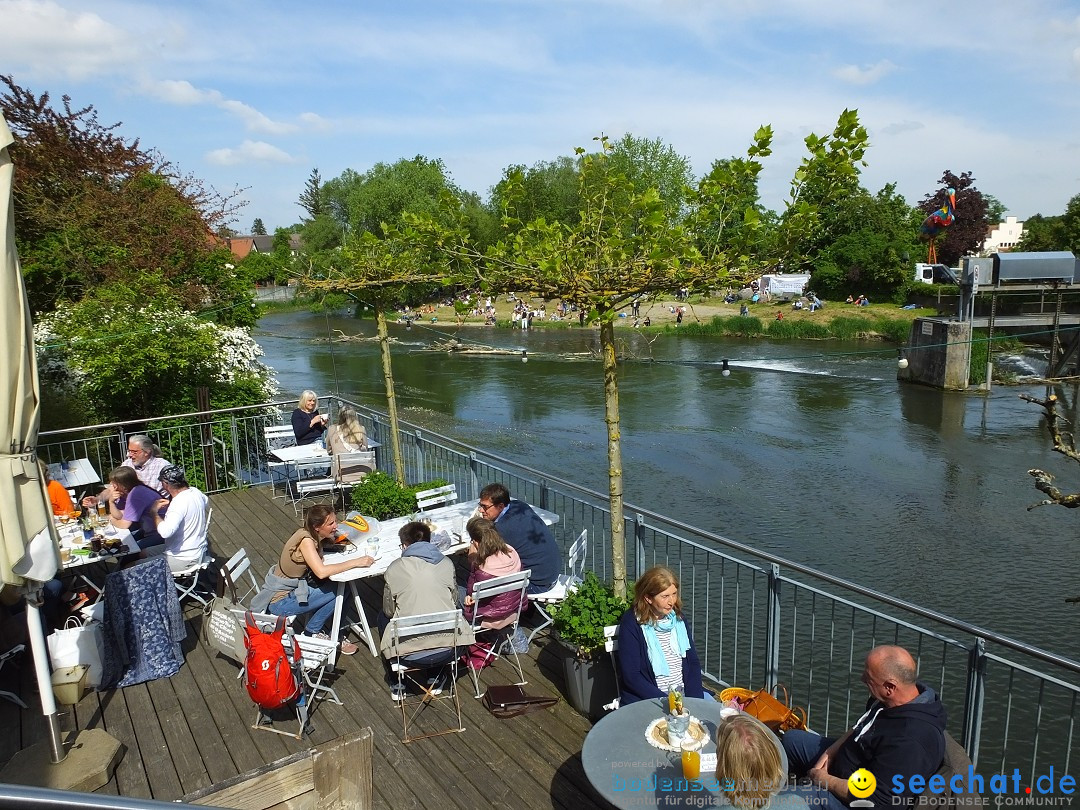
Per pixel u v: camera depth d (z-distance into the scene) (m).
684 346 42.31
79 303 15.11
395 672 5.41
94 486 12.00
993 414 27.52
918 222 61.03
